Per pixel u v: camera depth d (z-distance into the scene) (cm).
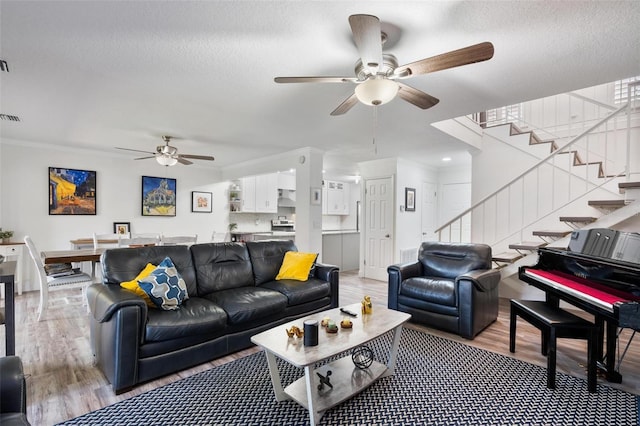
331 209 858
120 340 204
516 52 208
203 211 676
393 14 172
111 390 209
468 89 269
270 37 194
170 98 293
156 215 611
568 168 432
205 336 246
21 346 277
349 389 201
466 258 361
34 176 487
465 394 205
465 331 299
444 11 169
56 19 176
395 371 236
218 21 179
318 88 268
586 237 274
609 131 431
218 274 317
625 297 202
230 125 378
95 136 436
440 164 654
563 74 240
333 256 685
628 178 320
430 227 678
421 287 333
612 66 227
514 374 231
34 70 238
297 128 389
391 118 349
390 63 211
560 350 272
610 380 220
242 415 184
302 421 179
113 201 562
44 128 399
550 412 186
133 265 271
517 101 297
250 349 276
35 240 488
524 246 385
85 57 219
